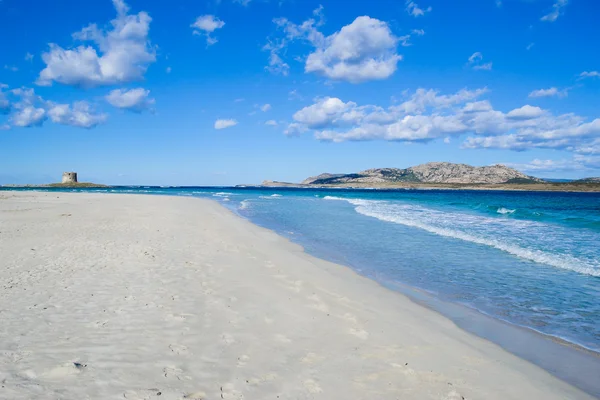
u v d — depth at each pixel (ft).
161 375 13.34
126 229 51.96
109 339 16.21
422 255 39.63
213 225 61.57
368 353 16.12
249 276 28.55
